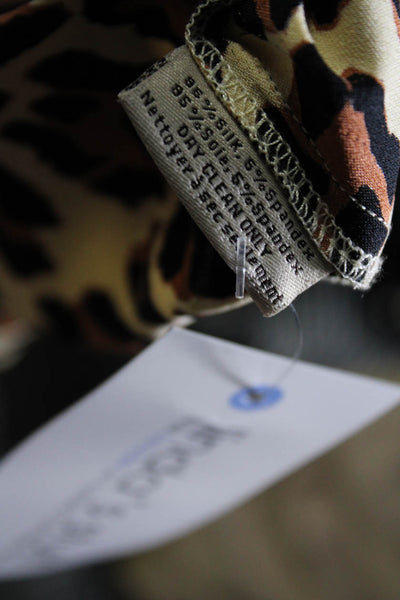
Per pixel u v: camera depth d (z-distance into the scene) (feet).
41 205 0.60
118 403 0.49
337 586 1.29
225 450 0.55
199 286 0.50
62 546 0.63
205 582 1.33
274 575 1.33
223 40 0.42
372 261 0.43
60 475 0.54
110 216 0.59
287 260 0.43
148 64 0.48
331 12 0.42
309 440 0.55
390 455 1.54
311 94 0.41
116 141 0.55
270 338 1.14
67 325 0.68
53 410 1.16
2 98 0.51
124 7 0.45
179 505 0.62
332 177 0.42
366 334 1.42
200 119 0.42
